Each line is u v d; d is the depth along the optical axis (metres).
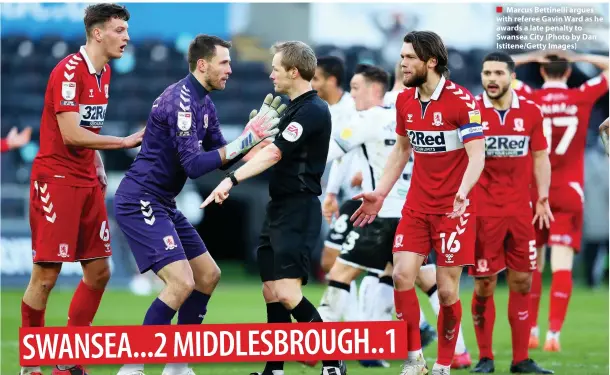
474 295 29.19
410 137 24.88
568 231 35.62
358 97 30.42
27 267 54.81
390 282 30.81
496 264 28.78
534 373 28.39
